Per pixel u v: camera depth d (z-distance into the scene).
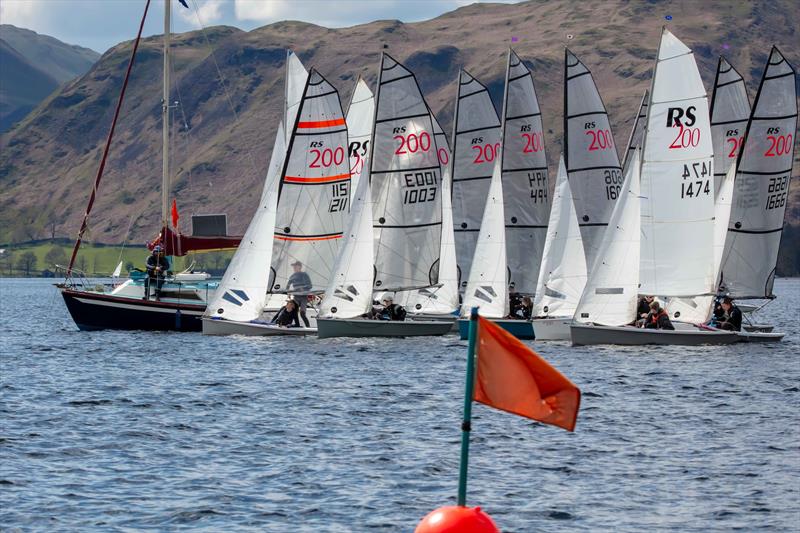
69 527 41.34
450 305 124.62
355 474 50.34
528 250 126.81
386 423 65.00
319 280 121.62
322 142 120.56
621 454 55.56
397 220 121.62
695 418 67.62
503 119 127.19
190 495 46.28
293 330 120.62
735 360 100.31
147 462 52.97
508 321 117.44
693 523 42.34
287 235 120.56
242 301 120.88
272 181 125.81
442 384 83.88
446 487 48.00
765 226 120.06
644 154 113.50
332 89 120.44
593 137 126.62
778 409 71.62
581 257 116.88
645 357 102.00
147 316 129.00
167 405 72.12
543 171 127.12
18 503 44.69
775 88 119.56
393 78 121.06
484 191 130.50
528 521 42.56
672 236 113.00
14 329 156.75
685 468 52.22
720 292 120.00
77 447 56.59
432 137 122.31
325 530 41.19
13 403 72.75
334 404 73.00
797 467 52.56
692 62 111.81
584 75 126.62
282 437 60.00
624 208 109.44
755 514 43.69
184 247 131.50
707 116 112.12
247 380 86.00
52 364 98.38
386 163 121.38
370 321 117.81
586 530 41.38
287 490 47.25
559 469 51.84
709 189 112.62
